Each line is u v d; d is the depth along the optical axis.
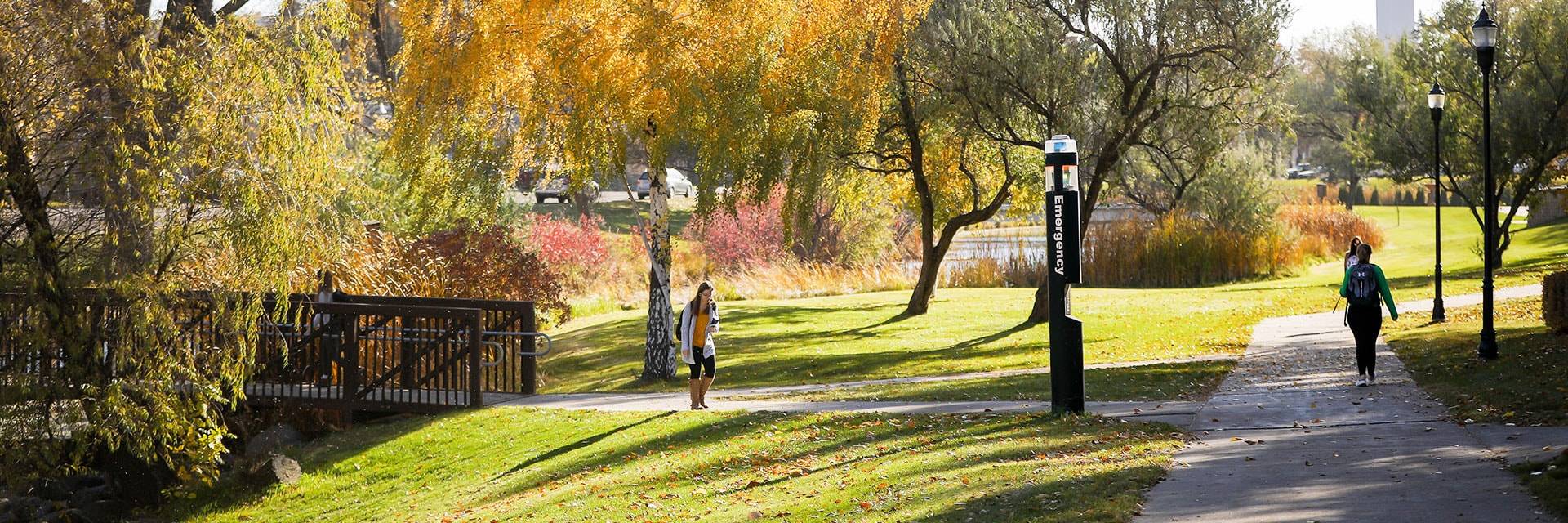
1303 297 33.28
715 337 27.83
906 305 33.88
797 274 41.75
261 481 14.48
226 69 13.52
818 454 11.77
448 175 19.30
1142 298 34.53
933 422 13.13
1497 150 35.12
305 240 13.95
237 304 13.70
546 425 15.11
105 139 12.84
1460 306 25.95
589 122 18.14
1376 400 12.99
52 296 12.80
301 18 14.17
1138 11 24.98
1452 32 36.41
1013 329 26.83
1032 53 24.81
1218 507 7.79
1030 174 29.61
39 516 14.00
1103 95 25.84
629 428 14.38
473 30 18.11
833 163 27.20
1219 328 24.98
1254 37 24.20
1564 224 50.16
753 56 18.22
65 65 12.77
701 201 18.73
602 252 41.66
